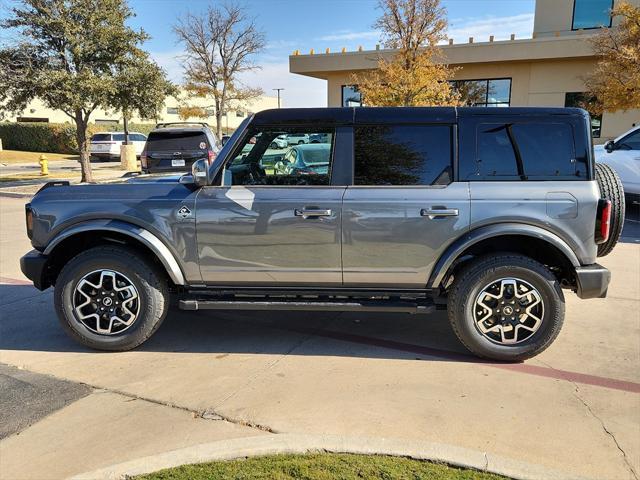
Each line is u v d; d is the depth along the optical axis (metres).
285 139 4.20
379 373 3.98
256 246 4.18
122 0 16.22
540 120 4.03
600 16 20.78
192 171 4.14
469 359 4.24
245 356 4.31
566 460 2.89
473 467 2.79
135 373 3.99
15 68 15.51
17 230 10.12
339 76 24.27
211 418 3.32
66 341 4.64
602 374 3.95
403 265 4.12
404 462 2.83
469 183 4.04
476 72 22.11
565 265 4.14
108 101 16.39
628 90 14.90
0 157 33.41
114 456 2.92
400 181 4.09
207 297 4.38
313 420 3.29
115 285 4.30
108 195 4.29
